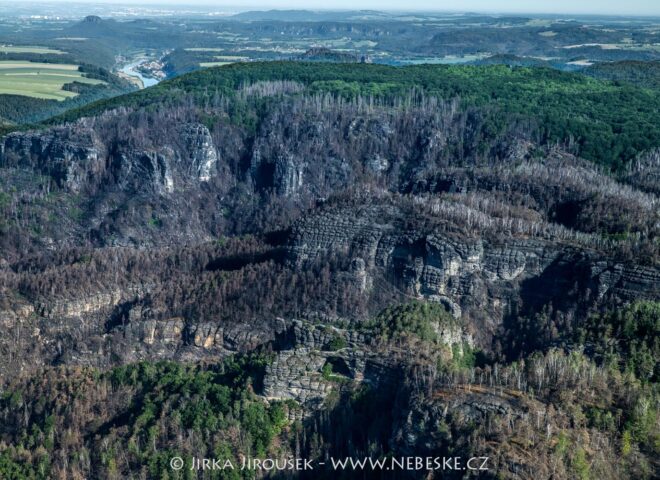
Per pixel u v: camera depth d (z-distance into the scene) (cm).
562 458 18062
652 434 18988
